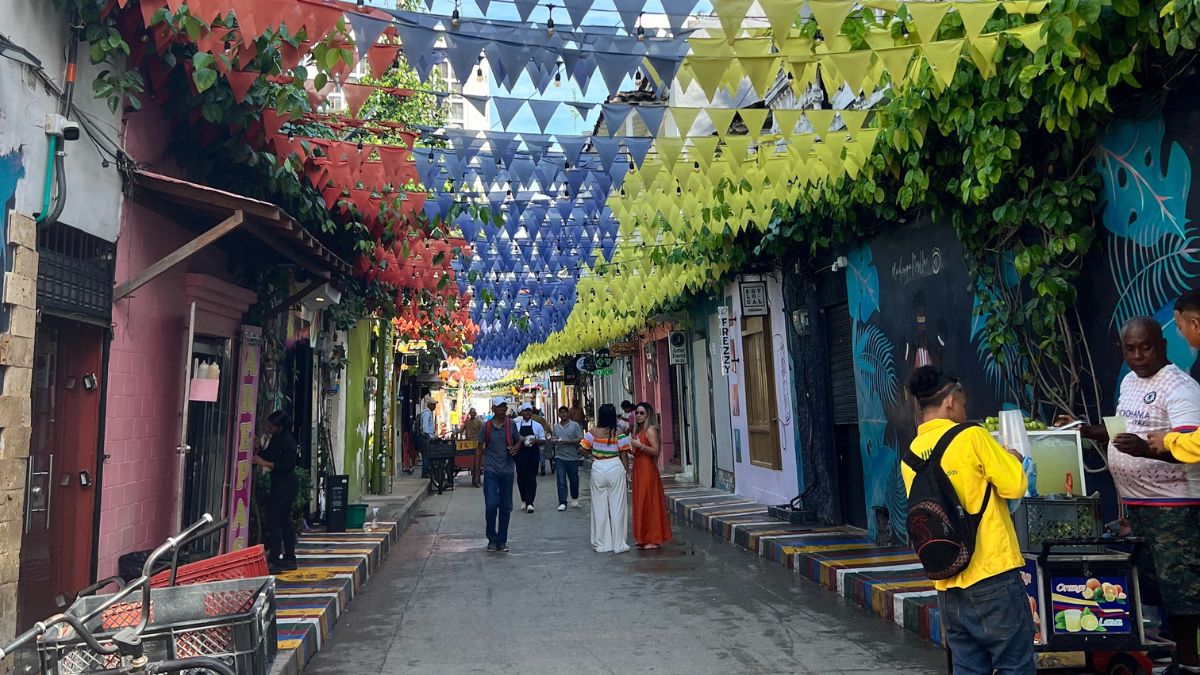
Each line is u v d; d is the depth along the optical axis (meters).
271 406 9.89
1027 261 5.68
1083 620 4.23
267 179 7.50
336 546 10.17
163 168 6.81
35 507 5.24
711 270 12.12
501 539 10.77
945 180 6.71
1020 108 5.38
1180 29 4.20
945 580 3.61
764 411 12.83
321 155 7.57
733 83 5.12
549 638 6.24
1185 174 4.75
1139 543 4.22
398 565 9.91
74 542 5.47
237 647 3.50
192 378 7.35
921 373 3.88
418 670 5.52
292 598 7.06
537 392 57.81
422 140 7.43
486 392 74.81
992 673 3.63
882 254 8.70
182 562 6.40
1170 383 4.15
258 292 9.10
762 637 6.05
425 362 26.47
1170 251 4.86
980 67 4.59
